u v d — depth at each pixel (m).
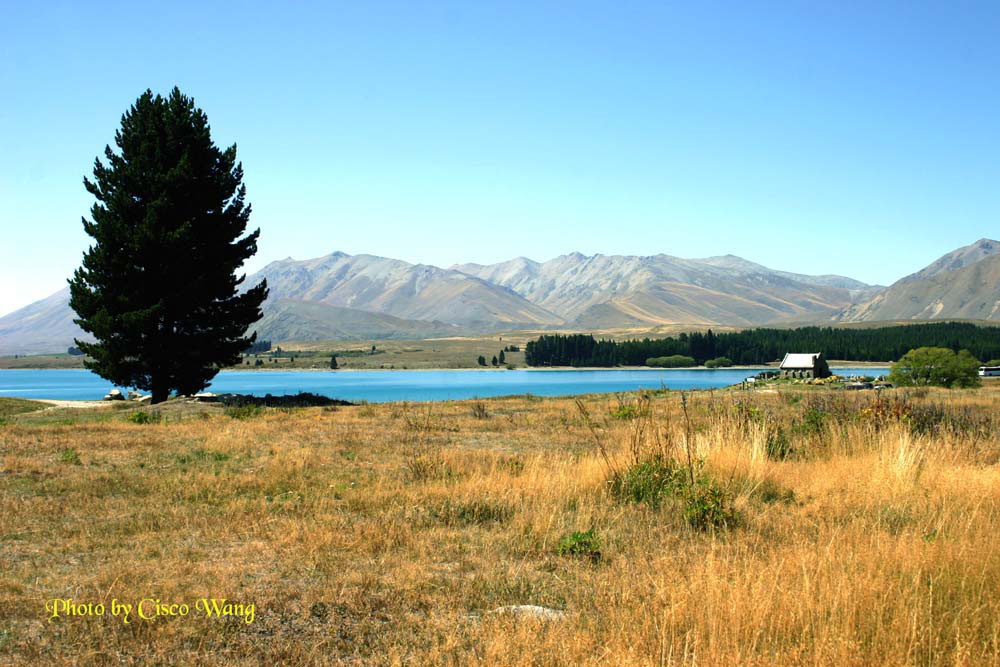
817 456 14.59
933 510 8.88
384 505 10.64
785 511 9.76
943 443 14.67
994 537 6.96
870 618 5.24
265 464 15.46
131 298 38.97
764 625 5.24
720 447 12.89
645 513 10.04
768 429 16.03
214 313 41.75
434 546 8.38
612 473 11.98
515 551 8.23
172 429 23.98
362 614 6.07
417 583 6.86
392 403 42.72
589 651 5.05
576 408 36.62
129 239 38.66
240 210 43.62
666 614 5.38
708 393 43.91
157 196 39.69
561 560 7.84
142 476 13.37
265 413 33.19
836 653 4.73
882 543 6.99
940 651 4.84
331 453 17.73
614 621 5.60
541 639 5.29
